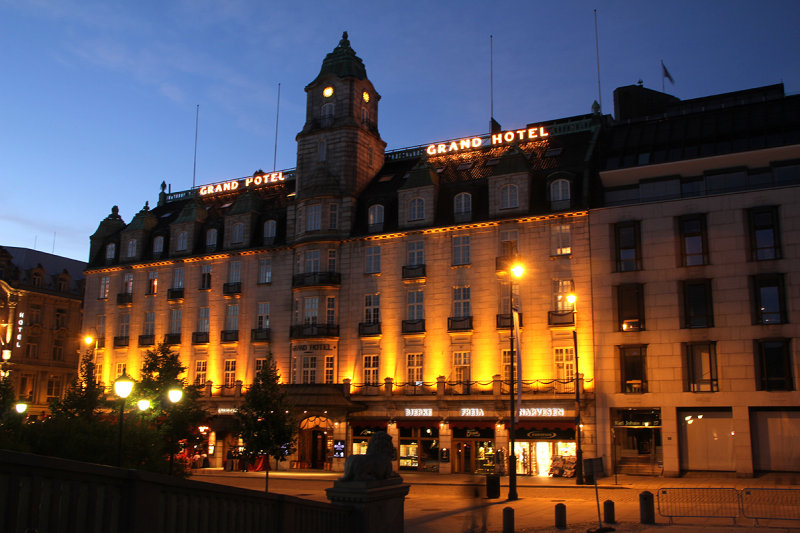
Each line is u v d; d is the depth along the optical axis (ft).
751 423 138.00
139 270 216.13
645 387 146.20
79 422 79.15
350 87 196.34
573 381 152.87
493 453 158.10
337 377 179.01
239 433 123.54
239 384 189.16
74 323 279.08
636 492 116.26
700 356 143.74
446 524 79.25
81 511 28.81
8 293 257.14
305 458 178.19
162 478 33.01
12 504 25.25
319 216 187.62
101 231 230.89
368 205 185.16
